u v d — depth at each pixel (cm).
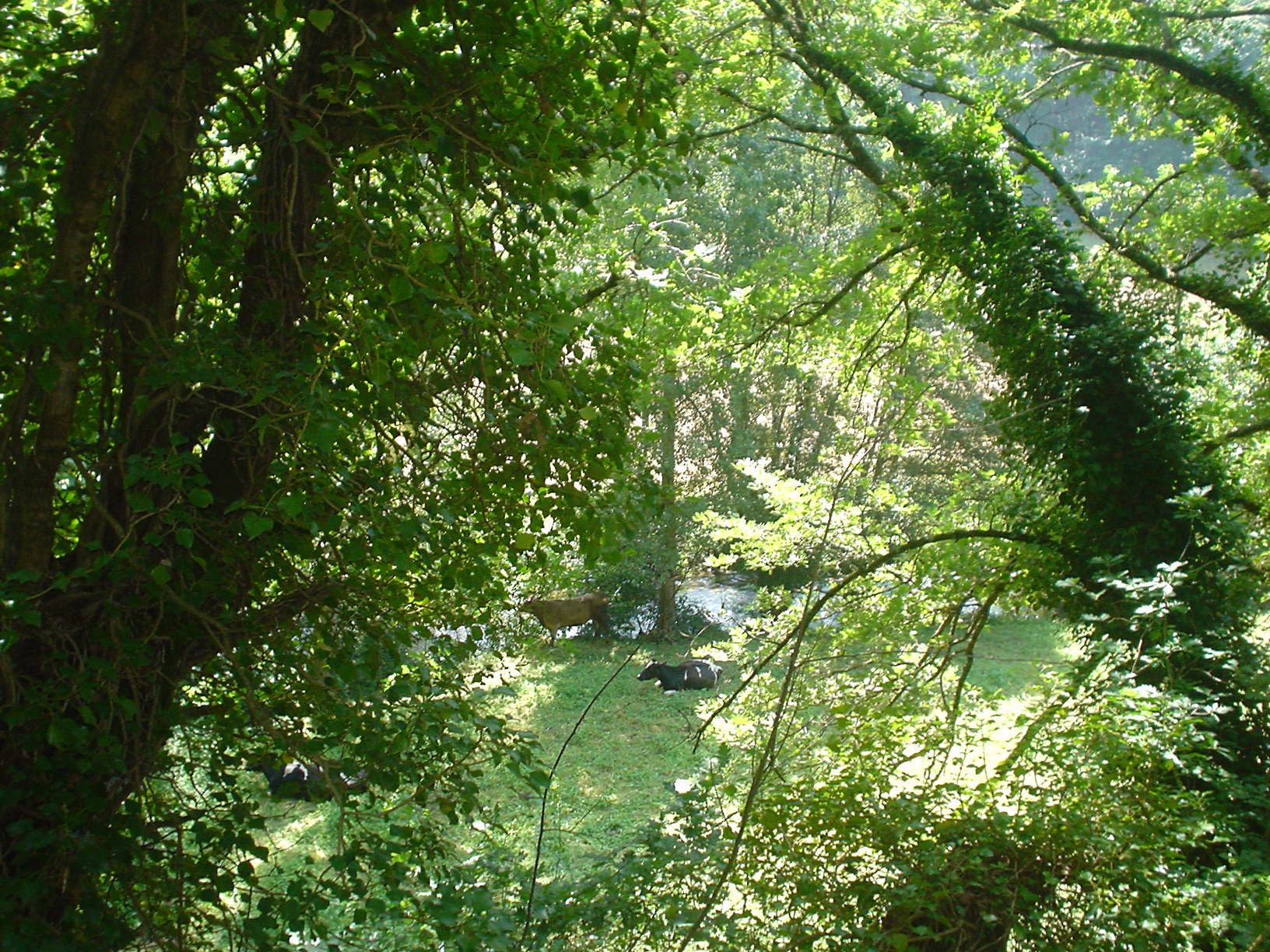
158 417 390
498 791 1008
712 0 1007
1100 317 872
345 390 369
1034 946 487
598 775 1181
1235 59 1009
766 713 762
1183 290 1042
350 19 398
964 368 1120
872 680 792
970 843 522
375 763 386
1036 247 888
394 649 404
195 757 411
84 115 355
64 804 339
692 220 1734
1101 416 837
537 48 418
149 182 393
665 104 437
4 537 362
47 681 349
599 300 616
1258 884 498
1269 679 710
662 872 525
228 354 360
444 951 374
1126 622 731
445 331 379
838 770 620
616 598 1677
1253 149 1088
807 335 1135
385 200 420
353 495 373
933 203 916
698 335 1014
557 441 403
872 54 989
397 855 405
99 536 383
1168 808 523
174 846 371
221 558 382
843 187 1884
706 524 995
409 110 389
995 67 1130
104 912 345
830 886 517
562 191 417
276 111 402
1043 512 886
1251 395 1088
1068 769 546
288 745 378
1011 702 972
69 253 362
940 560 914
